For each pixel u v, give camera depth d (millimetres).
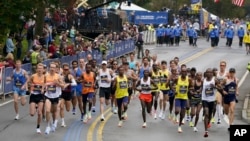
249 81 52250
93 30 71625
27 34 55500
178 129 30984
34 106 28844
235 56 72750
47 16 67062
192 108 31344
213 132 31094
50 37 58750
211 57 70688
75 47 57812
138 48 69250
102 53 62594
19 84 32094
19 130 29609
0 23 47625
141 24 89750
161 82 34094
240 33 87750
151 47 83938
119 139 28391
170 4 152000
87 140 27719
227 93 30688
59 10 68750
